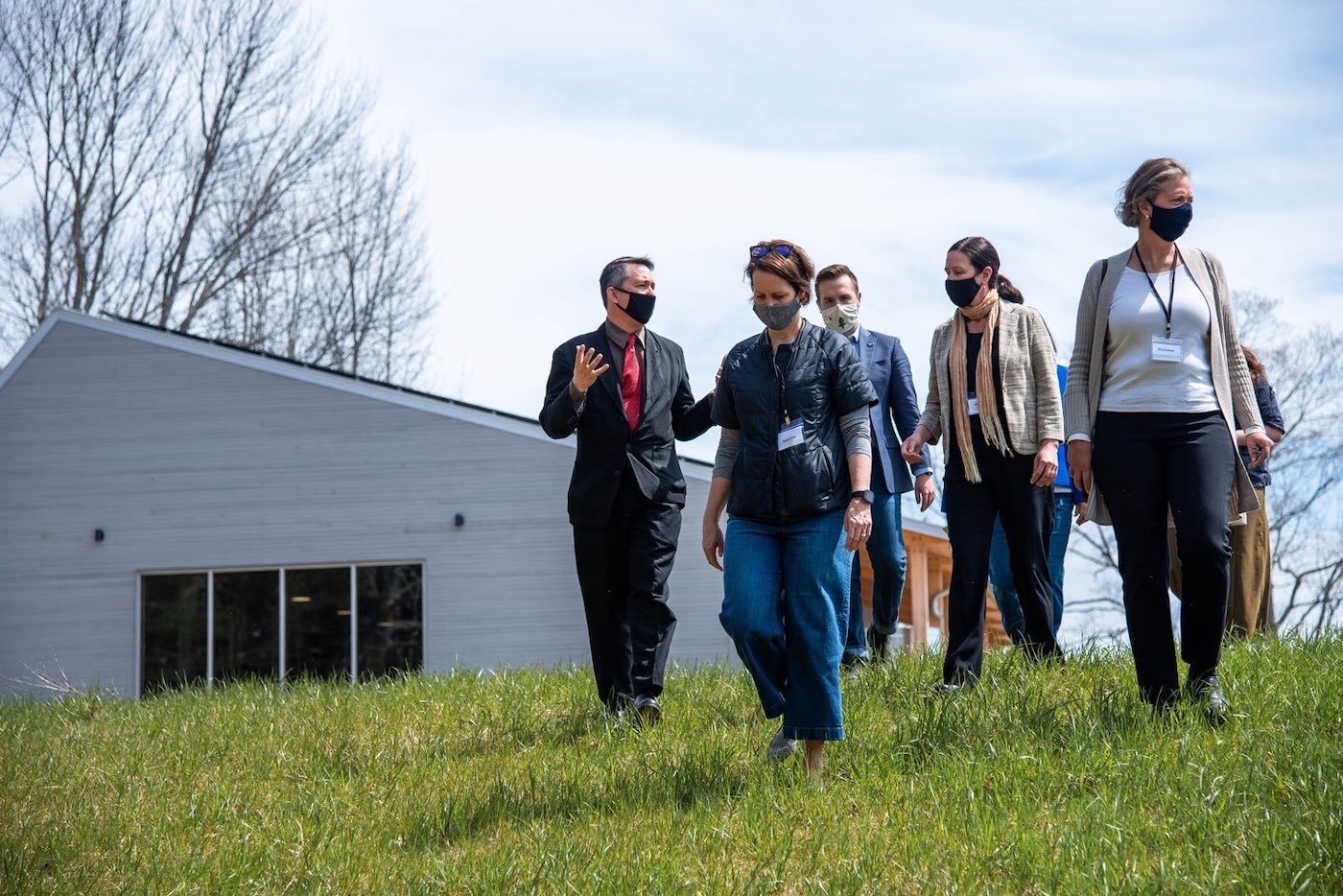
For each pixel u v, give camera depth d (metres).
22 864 5.33
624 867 4.84
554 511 18.61
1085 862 4.57
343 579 18.78
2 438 19.33
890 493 7.68
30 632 18.97
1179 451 5.81
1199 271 5.96
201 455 19.12
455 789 6.12
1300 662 6.82
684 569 18.17
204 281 33.16
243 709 8.18
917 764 5.67
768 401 5.57
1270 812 4.82
